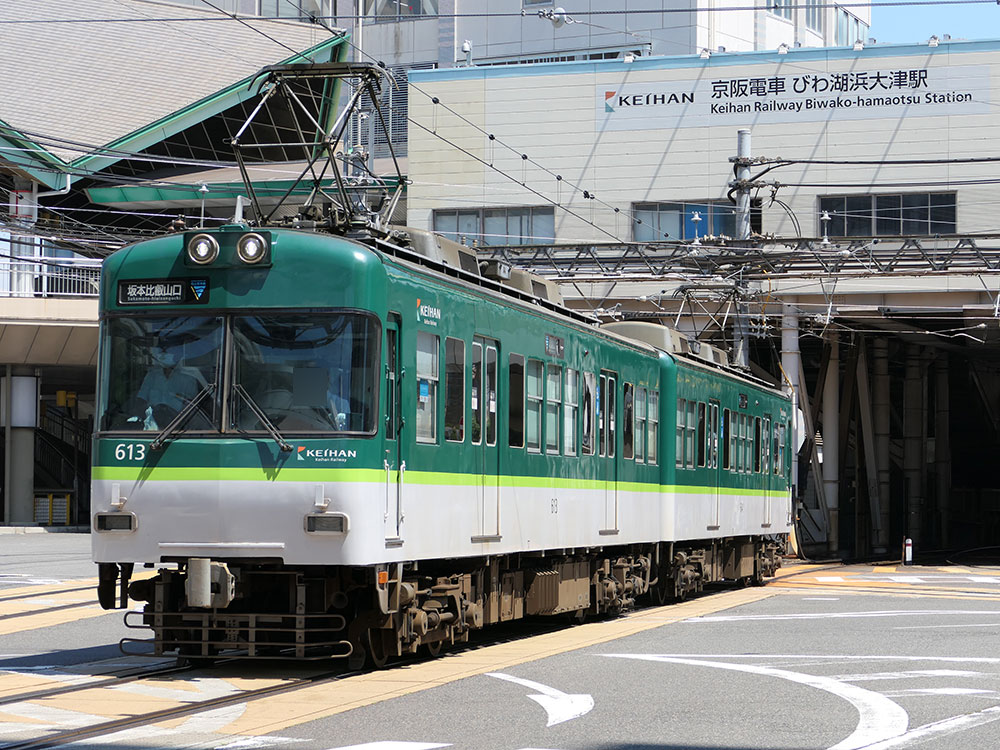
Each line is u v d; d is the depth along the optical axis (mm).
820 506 109625
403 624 30297
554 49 148875
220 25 131000
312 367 28531
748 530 63188
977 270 78812
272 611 30203
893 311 94750
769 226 102625
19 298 107250
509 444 36125
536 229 107750
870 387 126250
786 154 102500
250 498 28156
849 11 186500
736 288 82938
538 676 29531
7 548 87625
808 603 53844
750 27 157375
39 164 110062
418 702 25484
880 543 121062
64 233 78125
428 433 31328
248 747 20719
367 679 28703
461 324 33188
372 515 28266
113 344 29500
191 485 28391
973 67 98875
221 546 28172
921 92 99875
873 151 100812
